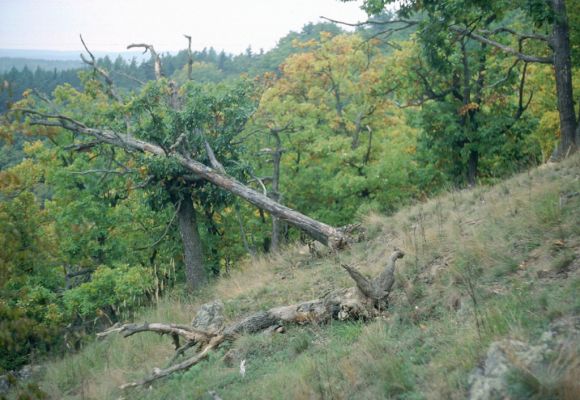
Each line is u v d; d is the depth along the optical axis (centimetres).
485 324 665
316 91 3634
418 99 2420
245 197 1859
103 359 1329
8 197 1420
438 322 784
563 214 896
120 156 2400
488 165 2570
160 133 2091
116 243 2309
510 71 2177
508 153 2358
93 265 2314
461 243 989
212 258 2553
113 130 2089
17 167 2144
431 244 1083
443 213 1274
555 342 568
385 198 2689
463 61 2266
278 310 1020
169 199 2112
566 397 488
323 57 3706
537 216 918
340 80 3678
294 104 3116
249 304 1295
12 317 779
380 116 3519
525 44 2098
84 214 2211
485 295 782
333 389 680
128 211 2297
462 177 2506
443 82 2362
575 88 2305
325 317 966
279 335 978
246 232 2769
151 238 2447
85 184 2336
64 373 1307
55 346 1496
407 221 1388
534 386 510
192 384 905
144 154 2005
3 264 927
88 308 1781
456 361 613
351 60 3650
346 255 1438
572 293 659
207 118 2053
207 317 1171
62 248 2150
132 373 1132
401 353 708
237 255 2706
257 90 2570
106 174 2217
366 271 1174
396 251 973
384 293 928
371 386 657
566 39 1598
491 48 2164
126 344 1356
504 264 836
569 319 604
